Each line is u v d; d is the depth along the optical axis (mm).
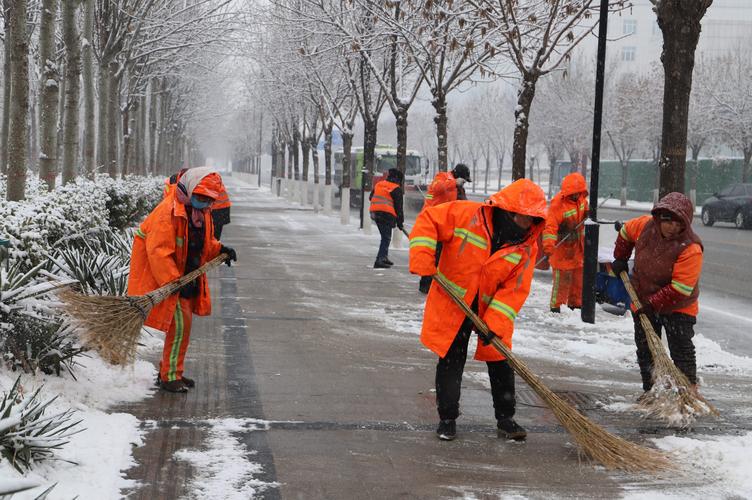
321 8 20406
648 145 57125
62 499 4090
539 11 16203
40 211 8211
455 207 5543
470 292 5488
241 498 4387
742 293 14969
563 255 10867
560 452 5414
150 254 6168
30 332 5914
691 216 6480
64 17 14320
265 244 19547
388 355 8172
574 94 55625
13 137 9969
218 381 6883
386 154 44094
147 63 24734
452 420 5582
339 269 15047
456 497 4570
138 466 4773
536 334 9641
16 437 4293
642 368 6852
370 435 5609
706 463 5238
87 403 5848
